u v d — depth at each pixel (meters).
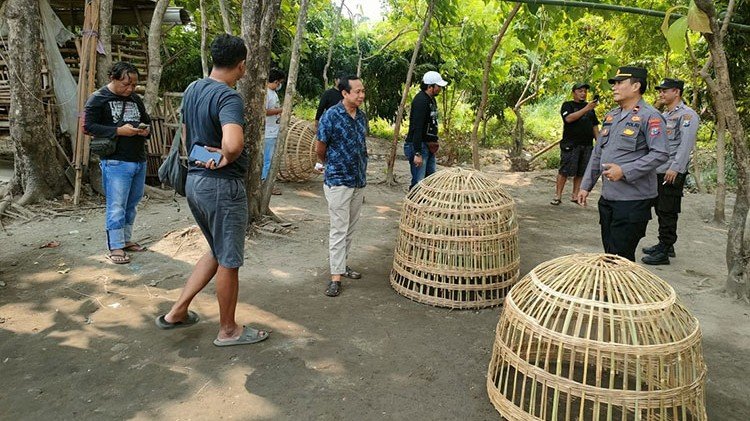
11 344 3.45
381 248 5.70
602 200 4.17
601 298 2.63
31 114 6.31
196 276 3.61
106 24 6.79
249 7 5.27
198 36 12.77
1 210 6.09
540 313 2.73
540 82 12.01
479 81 11.17
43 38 6.66
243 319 3.88
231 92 3.12
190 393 2.99
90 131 4.69
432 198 4.26
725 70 4.18
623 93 3.89
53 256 5.02
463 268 4.15
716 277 5.07
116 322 3.78
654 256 5.47
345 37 14.19
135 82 4.84
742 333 3.91
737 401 3.06
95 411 2.81
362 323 3.90
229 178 3.20
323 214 6.94
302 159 8.54
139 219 6.26
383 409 2.90
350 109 4.17
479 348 3.59
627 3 7.84
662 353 2.49
